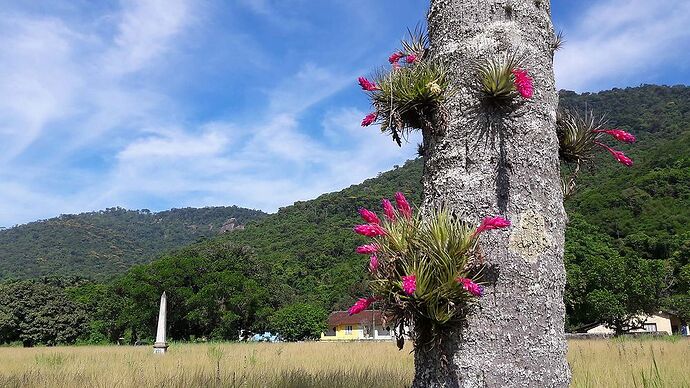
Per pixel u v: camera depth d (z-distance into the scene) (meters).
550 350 2.42
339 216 117.00
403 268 2.34
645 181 61.06
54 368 12.46
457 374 2.36
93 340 58.16
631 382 6.80
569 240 40.16
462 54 2.71
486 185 2.55
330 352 17.94
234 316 51.81
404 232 2.39
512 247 2.46
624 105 121.06
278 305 62.69
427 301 2.27
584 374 7.52
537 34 2.76
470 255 2.34
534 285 2.45
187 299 51.22
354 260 73.25
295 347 23.67
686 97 121.19
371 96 2.84
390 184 128.88
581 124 3.01
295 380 8.07
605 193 62.16
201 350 21.27
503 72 2.49
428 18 3.01
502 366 2.34
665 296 42.16
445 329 2.39
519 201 2.52
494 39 2.67
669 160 65.00
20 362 15.91
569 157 3.05
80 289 69.88
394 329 2.46
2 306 56.22
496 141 2.58
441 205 2.64
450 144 2.66
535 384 2.35
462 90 2.68
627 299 34.84
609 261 35.88
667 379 7.12
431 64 2.81
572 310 36.75
